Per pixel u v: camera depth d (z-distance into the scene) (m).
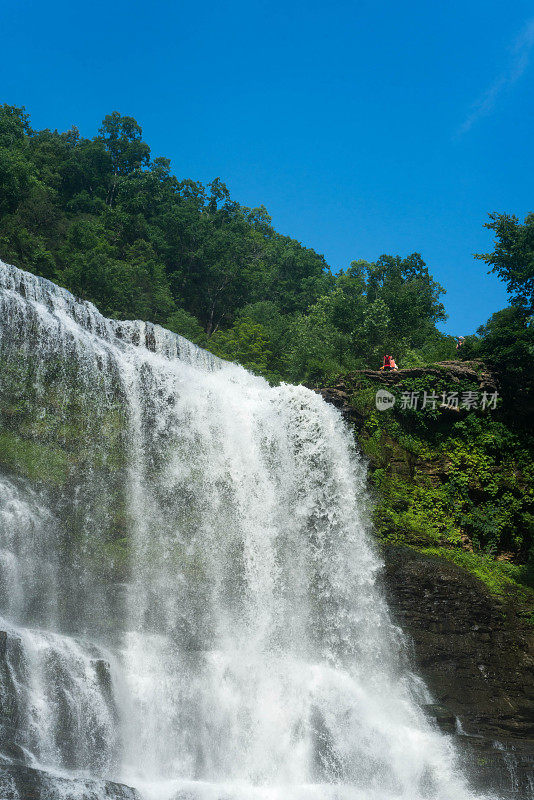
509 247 27.95
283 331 34.50
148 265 42.84
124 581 14.45
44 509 14.48
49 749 8.86
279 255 67.38
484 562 18.72
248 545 17.05
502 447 21.50
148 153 74.50
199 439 18.70
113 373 18.00
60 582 13.53
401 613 15.71
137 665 11.20
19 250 35.47
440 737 12.41
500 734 13.62
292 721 11.83
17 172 39.81
